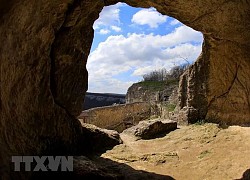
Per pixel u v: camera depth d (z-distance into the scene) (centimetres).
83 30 866
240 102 1050
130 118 2011
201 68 1228
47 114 691
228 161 764
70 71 853
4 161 405
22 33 490
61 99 823
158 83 2675
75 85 903
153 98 2578
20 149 494
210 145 928
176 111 1473
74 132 901
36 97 612
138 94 2791
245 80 988
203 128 1125
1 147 405
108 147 1009
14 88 482
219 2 694
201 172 728
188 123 1254
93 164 715
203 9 744
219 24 794
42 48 617
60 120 789
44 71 652
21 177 474
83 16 800
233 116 1095
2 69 418
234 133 987
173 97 2162
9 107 457
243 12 695
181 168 776
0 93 415
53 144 726
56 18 647
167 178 707
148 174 734
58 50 761
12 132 466
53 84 770
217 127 1089
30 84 569
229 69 1034
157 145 1044
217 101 1166
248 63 916
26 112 550
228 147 875
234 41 877
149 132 1167
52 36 660
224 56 1007
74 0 690
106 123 1798
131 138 1160
